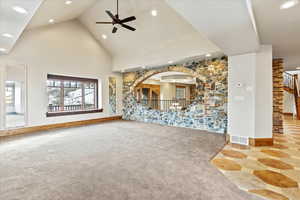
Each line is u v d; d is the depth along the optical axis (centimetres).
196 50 461
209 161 276
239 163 267
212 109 497
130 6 453
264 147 347
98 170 241
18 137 428
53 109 574
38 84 504
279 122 476
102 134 466
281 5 224
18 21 253
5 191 187
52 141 393
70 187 196
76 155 301
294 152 317
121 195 181
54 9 432
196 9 183
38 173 231
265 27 289
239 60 369
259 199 174
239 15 195
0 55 430
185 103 768
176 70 584
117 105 757
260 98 355
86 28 627
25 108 479
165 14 442
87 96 670
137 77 717
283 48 392
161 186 199
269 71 356
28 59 480
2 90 435
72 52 586
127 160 279
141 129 536
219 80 479
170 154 309
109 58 714
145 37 540
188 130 521
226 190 191
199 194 184
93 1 484
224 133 473
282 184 204
